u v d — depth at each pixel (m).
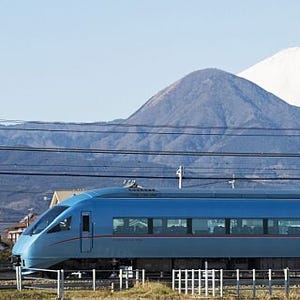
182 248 100.38
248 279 96.88
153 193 101.44
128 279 91.00
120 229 99.62
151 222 100.19
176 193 101.88
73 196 103.94
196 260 101.38
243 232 101.62
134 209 100.19
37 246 98.56
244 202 102.50
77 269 99.94
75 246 98.88
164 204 100.88
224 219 101.50
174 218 100.56
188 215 100.75
